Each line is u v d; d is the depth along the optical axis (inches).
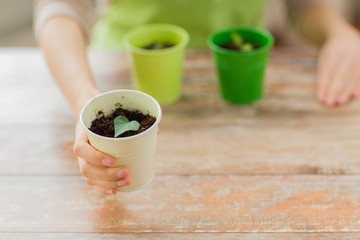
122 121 27.0
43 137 32.8
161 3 41.6
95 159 26.5
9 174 30.5
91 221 28.1
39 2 38.6
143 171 27.6
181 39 35.6
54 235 27.5
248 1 42.4
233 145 32.0
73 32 35.9
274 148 31.7
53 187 29.8
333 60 36.6
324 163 30.7
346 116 33.8
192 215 28.3
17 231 27.7
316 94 35.8
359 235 27.2
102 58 39.9
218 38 35.8
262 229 27.5
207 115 34.3
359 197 28.9
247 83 34.2
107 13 43.6
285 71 38.1
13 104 35.4
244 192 29.3
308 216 28.1
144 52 33.3
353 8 63.7
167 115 34.4
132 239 27.3
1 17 79.2
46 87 36.9
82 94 30.7
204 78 37.7
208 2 41.5
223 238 27.2
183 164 30.9
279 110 34.6
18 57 40.1
